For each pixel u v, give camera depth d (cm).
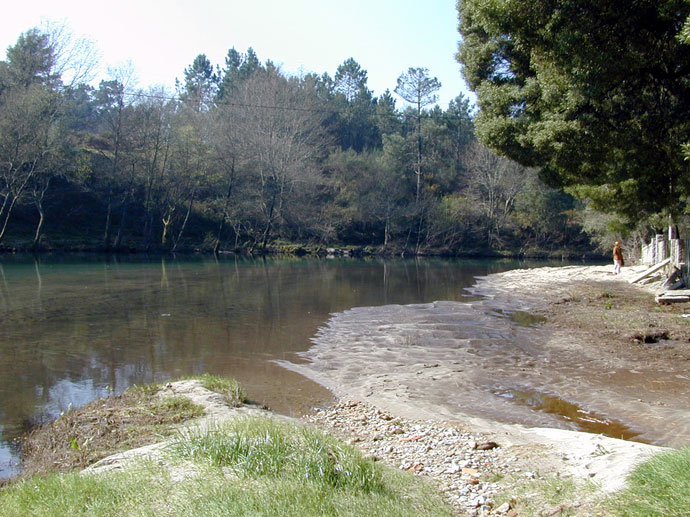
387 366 1107
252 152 5853
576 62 1278
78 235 5278
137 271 3309
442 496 487
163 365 1117
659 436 707
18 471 604
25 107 4362
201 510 395
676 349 1168
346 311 1845
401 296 2298
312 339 1378
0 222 4984
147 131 5353
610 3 1213
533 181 6197
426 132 6994
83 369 1081
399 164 6850
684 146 1052
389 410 835
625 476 470
